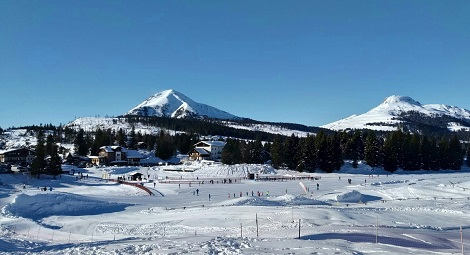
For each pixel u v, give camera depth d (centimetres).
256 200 5712
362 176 11088
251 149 14250
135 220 4494
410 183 9062
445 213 4609
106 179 10169
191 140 19412
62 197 5853
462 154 14862
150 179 10600
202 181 10025
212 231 3519
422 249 2483
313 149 12444
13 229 4094
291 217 3938
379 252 2127
